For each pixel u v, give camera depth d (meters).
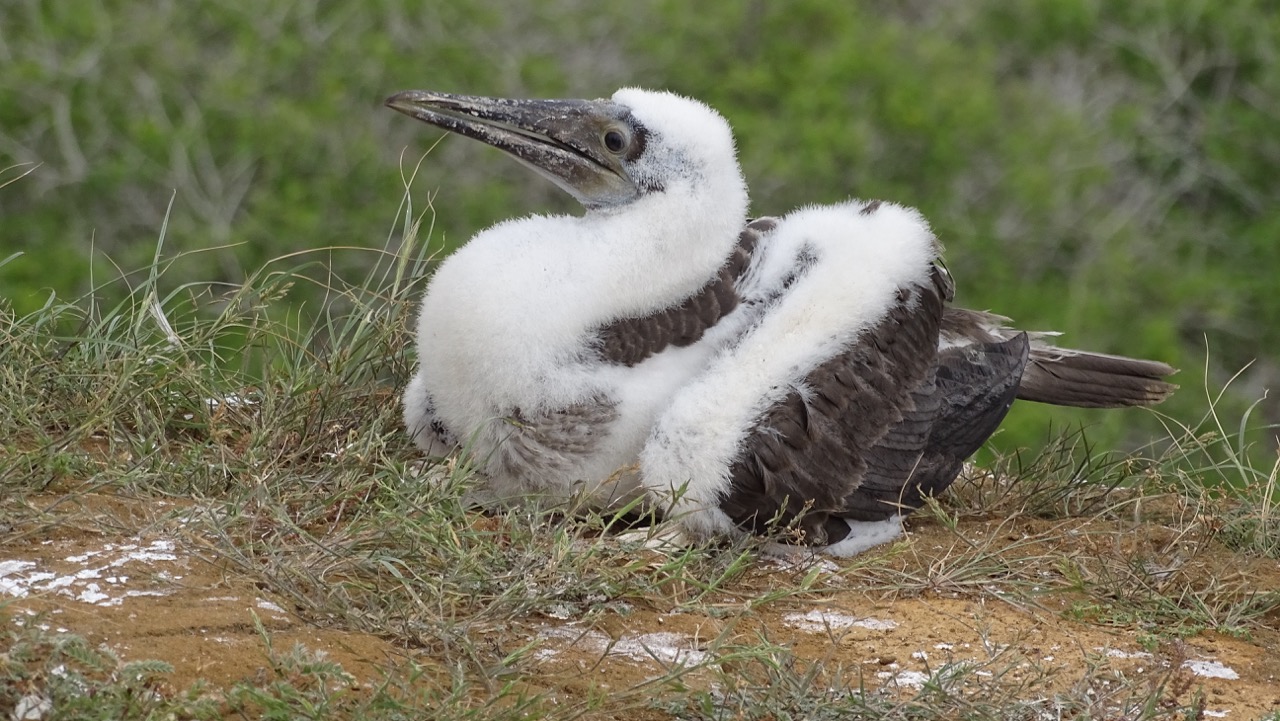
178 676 8.05
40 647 7.96
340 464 10.68
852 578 10.65
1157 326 24.22
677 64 26.31
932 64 27.08
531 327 10.41
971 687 9.08
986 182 25.94
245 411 11.59
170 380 11.46
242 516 9.63
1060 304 24.48
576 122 11.09
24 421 10.45
